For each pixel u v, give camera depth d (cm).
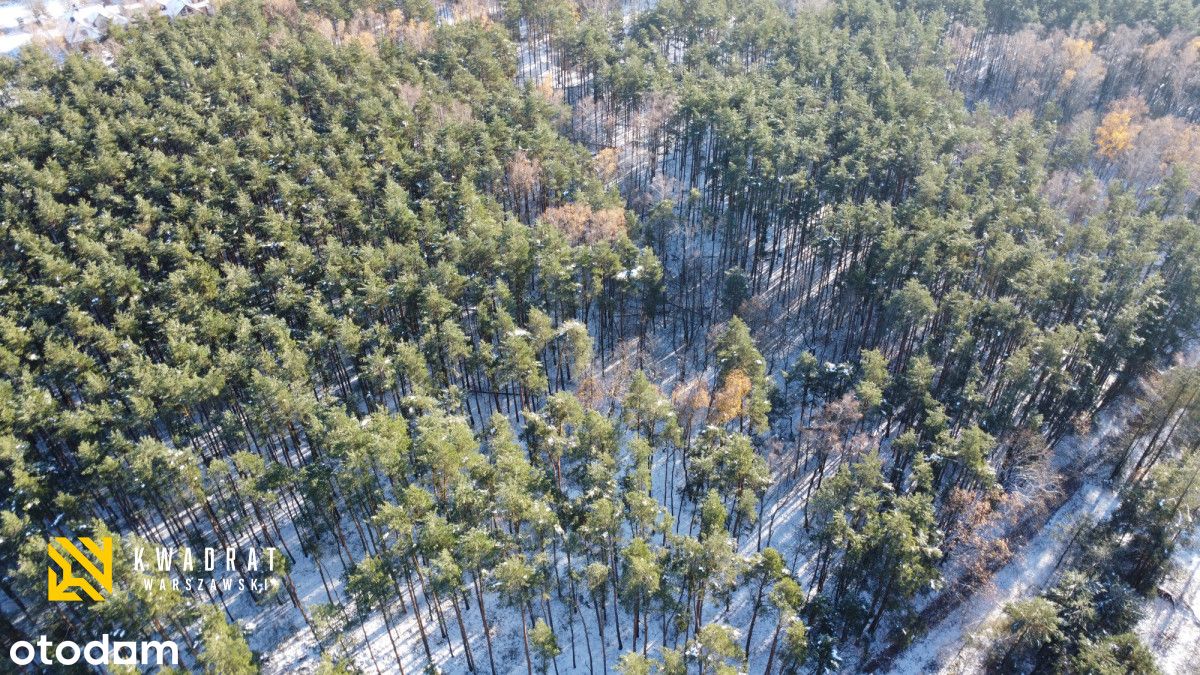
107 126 9738
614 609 6103
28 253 7919
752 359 7012
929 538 5872
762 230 9600
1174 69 12112
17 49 14512
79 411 6219
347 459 5759
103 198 8731
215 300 7581
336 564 6612
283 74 11944
